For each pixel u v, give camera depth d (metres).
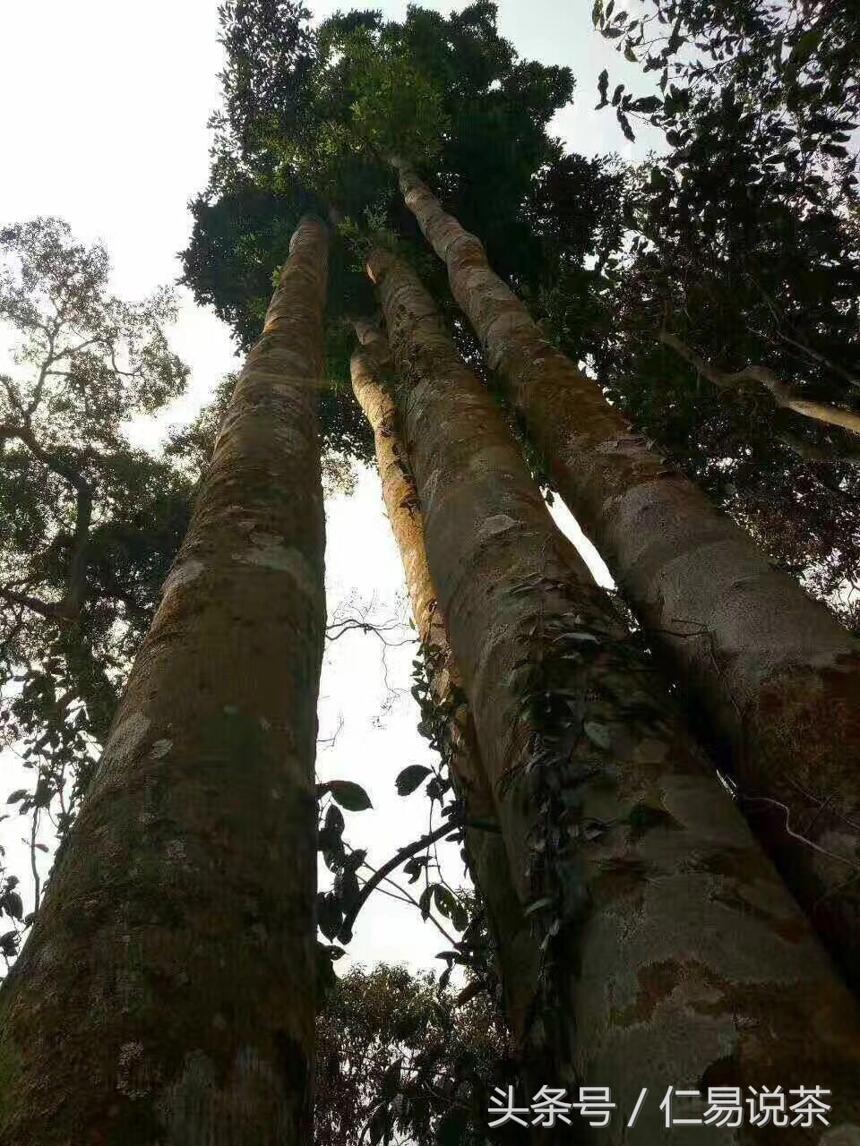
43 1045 1.31
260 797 1.97
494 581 2.94
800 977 1.46
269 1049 1.47
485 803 3.61
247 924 1.65
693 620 2.48
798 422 6.21
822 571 7.42
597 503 3.39
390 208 12.81
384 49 13.02
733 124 4.98
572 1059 1.71
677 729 2.15
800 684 2.04
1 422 14.00
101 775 1.99
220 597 2.65
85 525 13.29
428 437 4.47
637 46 5.30
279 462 3.65
